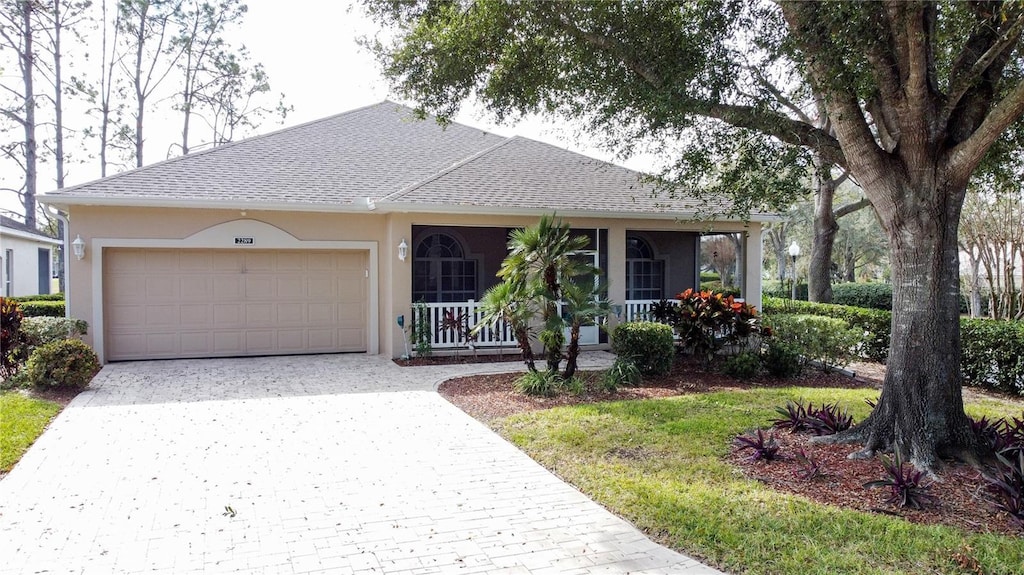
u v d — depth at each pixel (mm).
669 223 14312
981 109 5898
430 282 14914
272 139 15156
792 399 8773
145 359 12422
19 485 5445
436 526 4652
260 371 11336
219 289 12789
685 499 5070
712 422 7418
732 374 10852
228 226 12445
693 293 11367
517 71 7965
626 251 15641
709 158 8273
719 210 13578
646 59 7301
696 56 7008
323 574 3902
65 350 9219
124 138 27484
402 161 15359
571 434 7012
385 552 4215
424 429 7441
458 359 12758
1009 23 5547
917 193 5812
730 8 6797
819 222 17453
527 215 13031
